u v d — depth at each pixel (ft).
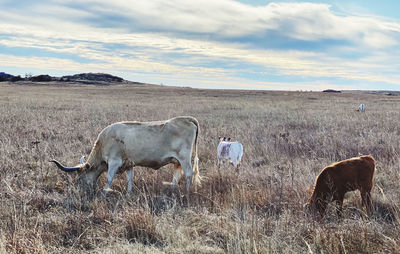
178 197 24.75
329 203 20.81
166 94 213.25
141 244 17.07
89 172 27.25
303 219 19.21
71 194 24.09
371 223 18.70
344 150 36.78
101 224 19.90
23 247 16.01
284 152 37.11
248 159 35.73
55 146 37.65
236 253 15.60
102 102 127.34
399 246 15.67
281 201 22.62
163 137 26.81
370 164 21.26
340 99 184.34
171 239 17.71
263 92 256.93
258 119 71.00
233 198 22.36
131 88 290.56
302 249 16.46
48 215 21.11
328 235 17.10
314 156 35.22
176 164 27.76
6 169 29.30
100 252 16.24
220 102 140.46
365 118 69.87
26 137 43.09
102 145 27.09
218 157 32.68
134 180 28.04
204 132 50.70
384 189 25.22
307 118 69.05
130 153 26.71
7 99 128.98
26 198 22.99
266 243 16.33
